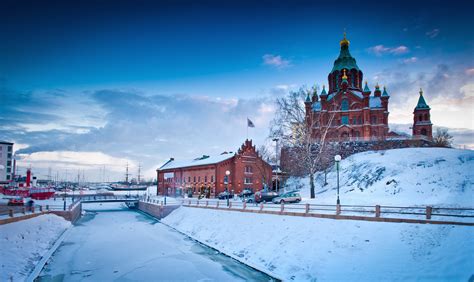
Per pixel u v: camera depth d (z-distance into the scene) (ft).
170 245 112.68
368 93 270.87
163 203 193.26
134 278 77.15
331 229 79.51
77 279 76.69
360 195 141.08
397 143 233.96
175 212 173.47
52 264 88.94
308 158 159.63
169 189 322.34
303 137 164.96
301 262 74.69
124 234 135.74
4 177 397.80
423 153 169.37
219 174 236.02
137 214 224.53
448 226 64.23
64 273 81.20
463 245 57.82
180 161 336.29
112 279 76.69
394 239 67.67
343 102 278.46
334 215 82.84
